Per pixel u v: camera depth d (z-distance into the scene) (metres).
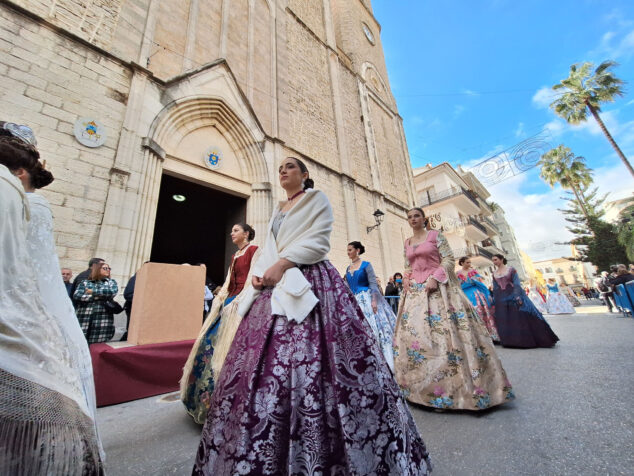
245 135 8.18
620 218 21.02
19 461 0.68
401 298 2.51
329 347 0.96
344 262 10.09
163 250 11.88
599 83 18.88
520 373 2.80
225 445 0.86
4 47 4.59
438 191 22.83
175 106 6.68
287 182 1.44
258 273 1.21
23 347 0.76
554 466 1.20
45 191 4.48
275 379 0.91
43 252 0.98
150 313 2.90
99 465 0.89
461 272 5.78
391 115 18.08
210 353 2.06
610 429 1.46
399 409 0.99
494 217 46.50
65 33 5.29
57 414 0.78
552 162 26.56
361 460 0.80
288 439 0.83
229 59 8.75
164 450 1.59
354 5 18.45
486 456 1.33
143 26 6.67
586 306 16.19
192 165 7.06
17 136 1.07
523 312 4.37
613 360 2.85
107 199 5.04
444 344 2.11
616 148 17.94
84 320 3.15
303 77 11.70
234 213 9.15
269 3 11.20
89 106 5.29
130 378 2.58
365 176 13.22
